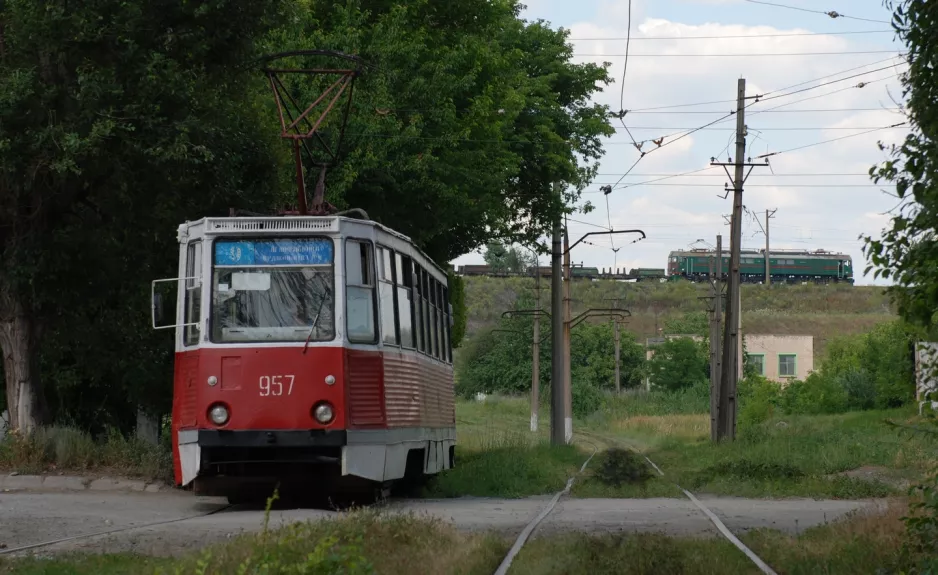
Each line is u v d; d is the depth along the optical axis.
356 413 14.96
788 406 59.59
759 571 9.22
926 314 8.16
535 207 40.72
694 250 109.31
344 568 7.46
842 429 35.66
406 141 27.25
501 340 90.44
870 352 59.56
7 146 17.03
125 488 17.73
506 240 42.03
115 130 18.17
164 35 18.81
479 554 9.48
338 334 14.95
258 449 14.97
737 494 20.31
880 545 10.12
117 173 19.20
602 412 75.56
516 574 8.83
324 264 15.20
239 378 14.77
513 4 41.41
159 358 23.69
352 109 26.88
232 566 8.22
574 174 39.72
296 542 8.46
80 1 17.75
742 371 71.25
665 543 10.32
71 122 18.02
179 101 18.72
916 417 9.42
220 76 19.94
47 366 24.02
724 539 11.33
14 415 20.20
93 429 25.75
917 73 8.34
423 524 10.87
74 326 22.88
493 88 32.59
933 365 8.59
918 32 8.33
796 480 21.94
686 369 80.25
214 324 14.98
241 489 16.45
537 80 39.91
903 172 8.32
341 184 25.83
